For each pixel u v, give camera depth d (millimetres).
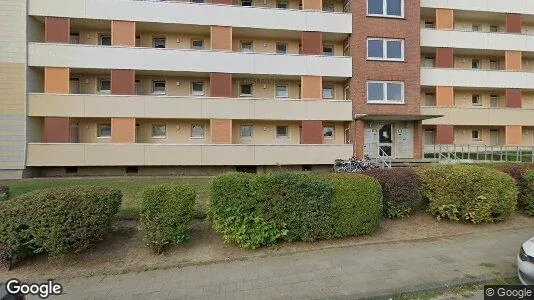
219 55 17047
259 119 17406
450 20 20672
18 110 15031
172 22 16641
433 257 5562
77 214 5406
